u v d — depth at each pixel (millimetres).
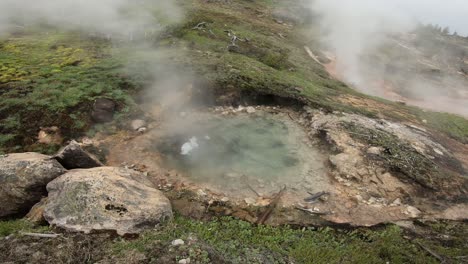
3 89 9852
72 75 10797
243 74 11922
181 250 5059
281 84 11930
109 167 6648
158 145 8828
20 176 6141
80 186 5684
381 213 6957
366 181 7754
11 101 9219
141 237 5355
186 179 7641
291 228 6418
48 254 4895
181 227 5863
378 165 8133
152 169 7914
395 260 5629
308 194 7336
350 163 8117
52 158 6770
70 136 8680
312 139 9477
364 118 10578
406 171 7984
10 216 6145
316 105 10867
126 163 8055
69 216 5395
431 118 12523
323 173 8094
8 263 4695
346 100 12367
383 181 7750
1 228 5453
